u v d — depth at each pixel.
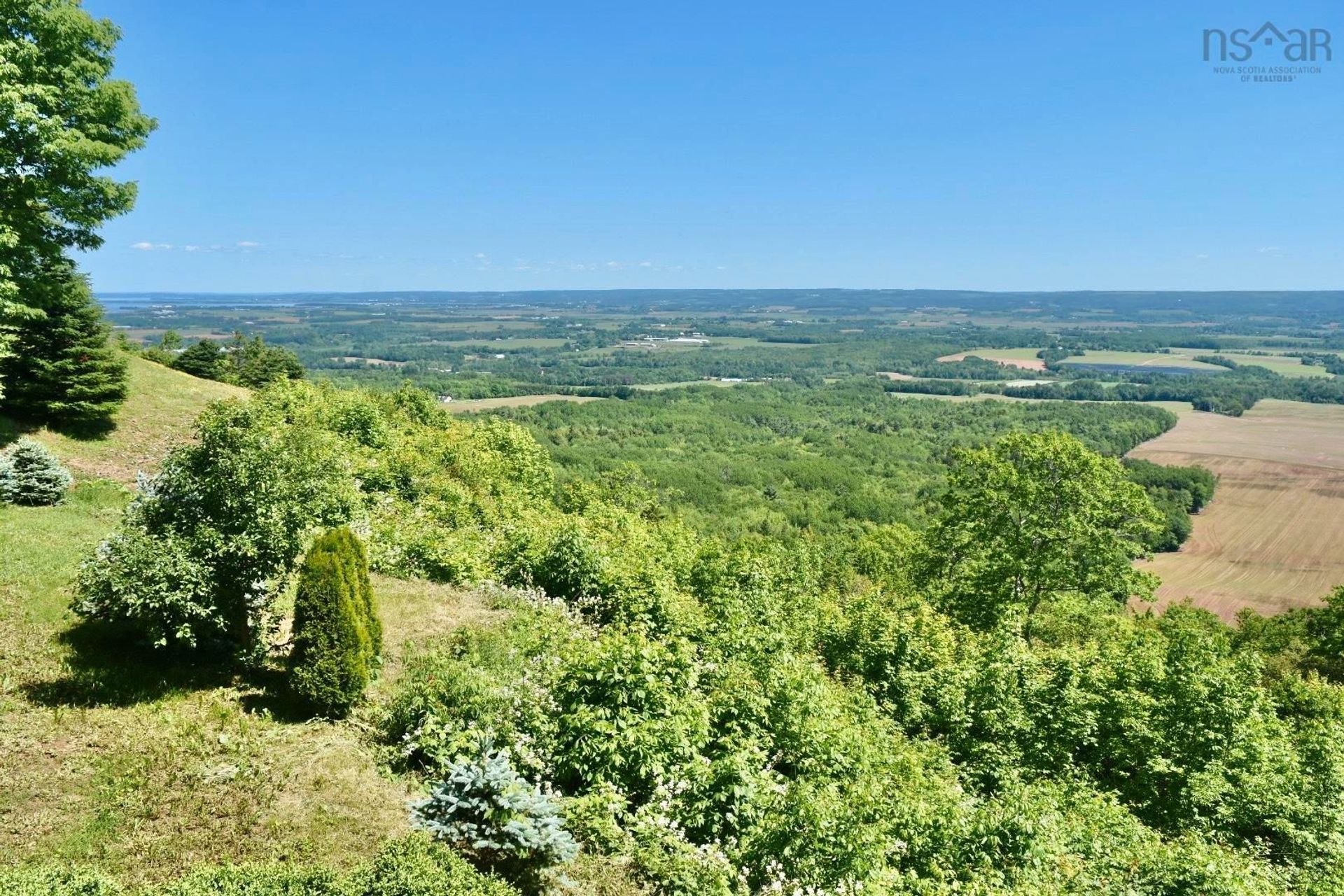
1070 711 15.42
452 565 16.84
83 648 10.67
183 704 9.98
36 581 12.43
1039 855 9.61
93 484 19.64
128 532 10.38
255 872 6.34
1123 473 27.42
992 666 16.12
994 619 26.42
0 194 18.16
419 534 18.17
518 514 25.12
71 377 23.33
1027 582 27.75
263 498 10.63
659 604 16.11
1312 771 15.73
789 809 8.91
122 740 8.91
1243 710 15.47
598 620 15.95
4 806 7.48
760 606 19.09
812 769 10.89
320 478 11.66
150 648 11.02
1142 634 24.27
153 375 32.88
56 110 19.25
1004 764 14.38
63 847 7.15
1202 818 13.88
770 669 12.78
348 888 6.22
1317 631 33.47
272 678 11.15
